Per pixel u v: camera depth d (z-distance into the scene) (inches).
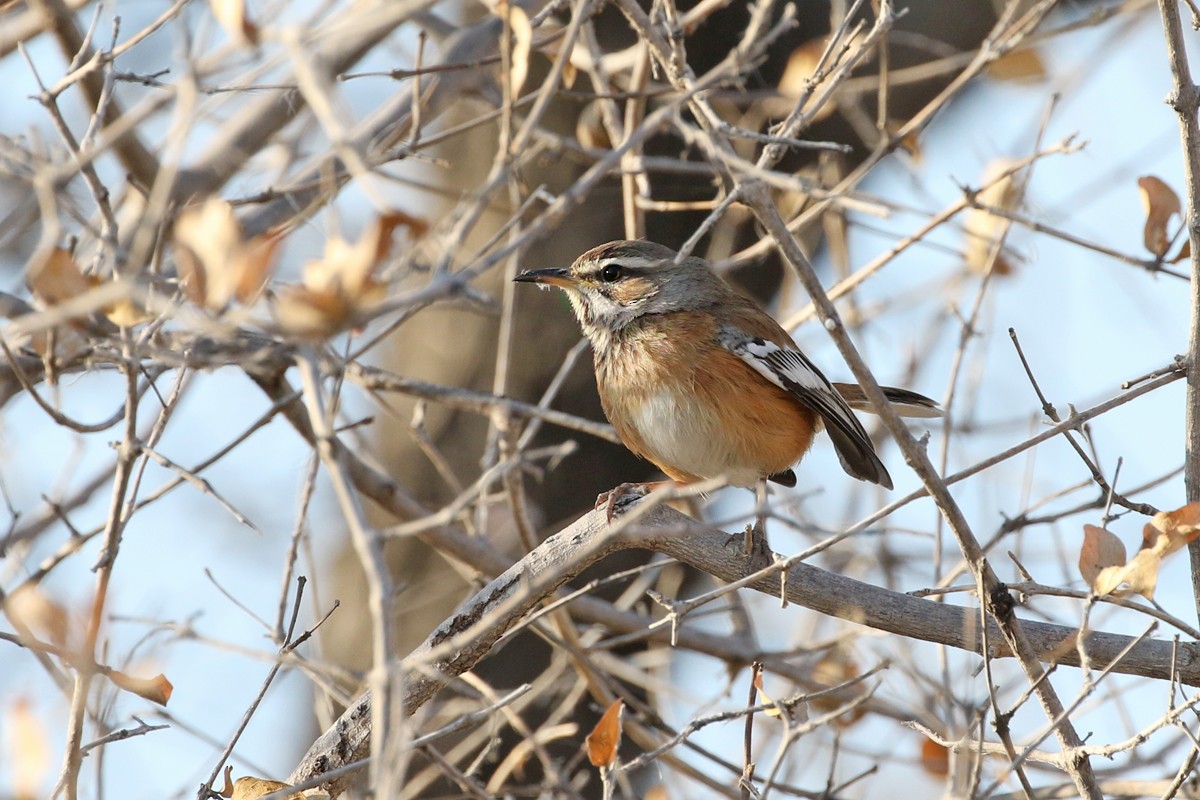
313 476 390.3
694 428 450.3
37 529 456.4
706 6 450.9
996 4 574.9
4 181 511.2
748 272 616.4
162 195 281.3
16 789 316.2
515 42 436.5
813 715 485.4
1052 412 350.9
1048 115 453.4
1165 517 320.2
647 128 289.4
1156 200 392.5
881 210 400.2
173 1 450.0
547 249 579.8
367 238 252.4
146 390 359.9
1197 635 308.2
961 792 344.5
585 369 584.7
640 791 563.5
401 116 475.8
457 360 594.6
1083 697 303.9
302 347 257.3
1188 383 352.5
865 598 373.1
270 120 466.3
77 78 348.5
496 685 560.1
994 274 505.4
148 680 331.3
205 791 342.0
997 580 326.3
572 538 372.8
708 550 382.3
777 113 526.9
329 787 357.7
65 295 313.6
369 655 590.9
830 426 462.3
